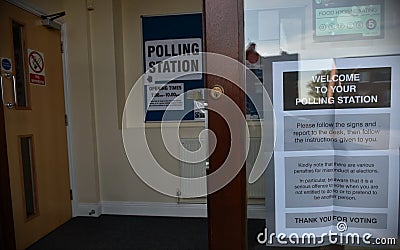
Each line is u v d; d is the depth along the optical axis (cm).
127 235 264
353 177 113
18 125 238
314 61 111
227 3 105
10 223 178
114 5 304
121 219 304
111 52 307
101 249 238
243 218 110
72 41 304
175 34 313
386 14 108
